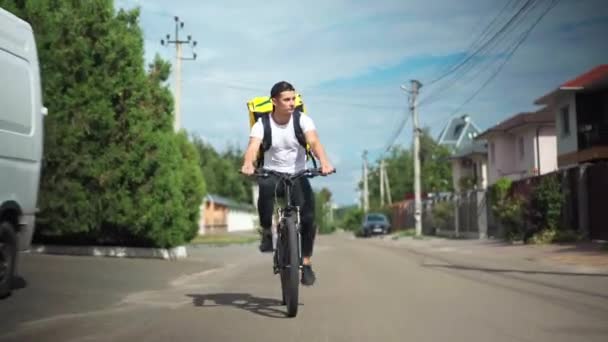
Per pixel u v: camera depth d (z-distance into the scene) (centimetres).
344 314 661
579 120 2722
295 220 643
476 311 671
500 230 2506
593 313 654
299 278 674
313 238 662
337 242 3059
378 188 9262
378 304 729
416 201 3569
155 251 1398
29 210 760
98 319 643
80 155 1256
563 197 1923
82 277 931
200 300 793
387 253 1819
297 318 640
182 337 552
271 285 984
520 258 1486
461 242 2489
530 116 3334
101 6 1274
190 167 1681
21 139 737
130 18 1342
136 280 982
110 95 1269
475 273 1113
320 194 8856
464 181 4472
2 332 575
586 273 1089
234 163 8700
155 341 537
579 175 1872
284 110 633
